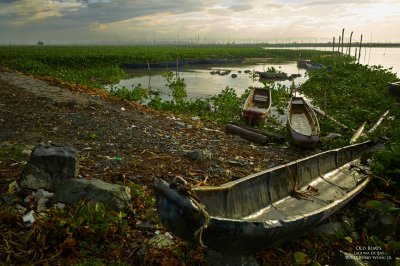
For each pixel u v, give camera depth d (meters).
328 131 11.55
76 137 8.02
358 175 6.88
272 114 14.80
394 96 18.14
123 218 4.41
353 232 4.99
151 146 8.05
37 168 4.63
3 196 4.31
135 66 37.91
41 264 3.21
